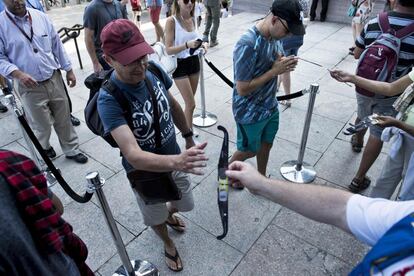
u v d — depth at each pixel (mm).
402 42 2596
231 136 4148
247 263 2535
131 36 1627
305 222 2881
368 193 3193
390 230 836
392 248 774
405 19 2594
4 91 3170
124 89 1747
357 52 3107
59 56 3432
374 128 2846
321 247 2658
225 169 1483
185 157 1580
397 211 977
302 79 5648
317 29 8414
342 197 1129
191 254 2609
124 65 1615
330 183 3354
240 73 2391
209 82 5633
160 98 1934
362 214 1046
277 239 2730
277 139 4043
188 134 2379
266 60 2377
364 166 3084
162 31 7262
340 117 4527
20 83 3166
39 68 3166
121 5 3936
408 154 2418
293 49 4227
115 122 1711
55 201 1552
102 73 1868
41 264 1185
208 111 4727
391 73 2699
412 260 734
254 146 2799
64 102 3477
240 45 2334
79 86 5422
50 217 1204
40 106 3328
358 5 6812
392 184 2641
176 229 2775
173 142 2123
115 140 1730
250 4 10281
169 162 1600
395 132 2473
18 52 3057
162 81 2082
